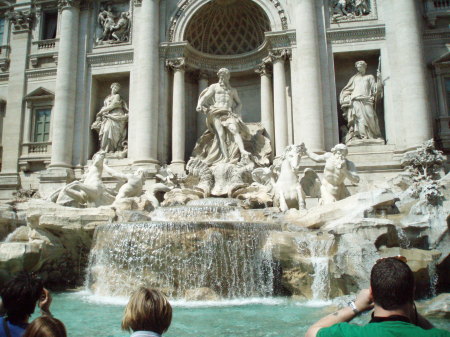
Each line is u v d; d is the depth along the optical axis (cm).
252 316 989
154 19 2522
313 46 2308
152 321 315
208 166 2302
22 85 2806
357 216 1330
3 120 2892
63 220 1505
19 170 2727
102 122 2562
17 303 345
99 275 1405
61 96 2548
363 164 2209
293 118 2342
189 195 2091
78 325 908
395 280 278
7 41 2948
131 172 2200
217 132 2386
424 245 1316
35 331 290
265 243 1327
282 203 1720
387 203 1377
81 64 2648
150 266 1338
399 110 2255
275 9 2472
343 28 2377
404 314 279
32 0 2894
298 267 1266
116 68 2616
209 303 1193
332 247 1233
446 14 2428
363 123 2277
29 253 1421
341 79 2467
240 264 1322
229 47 2756
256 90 2752
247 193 2062
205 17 2644
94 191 1880
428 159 1994
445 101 2369
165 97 2498
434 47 2431
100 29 2708
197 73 2692
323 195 1716
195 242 1326
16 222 1767
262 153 2402
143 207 1841
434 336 260
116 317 998
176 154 2416
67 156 2500
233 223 1362
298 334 812
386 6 2375
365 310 302
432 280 1176
